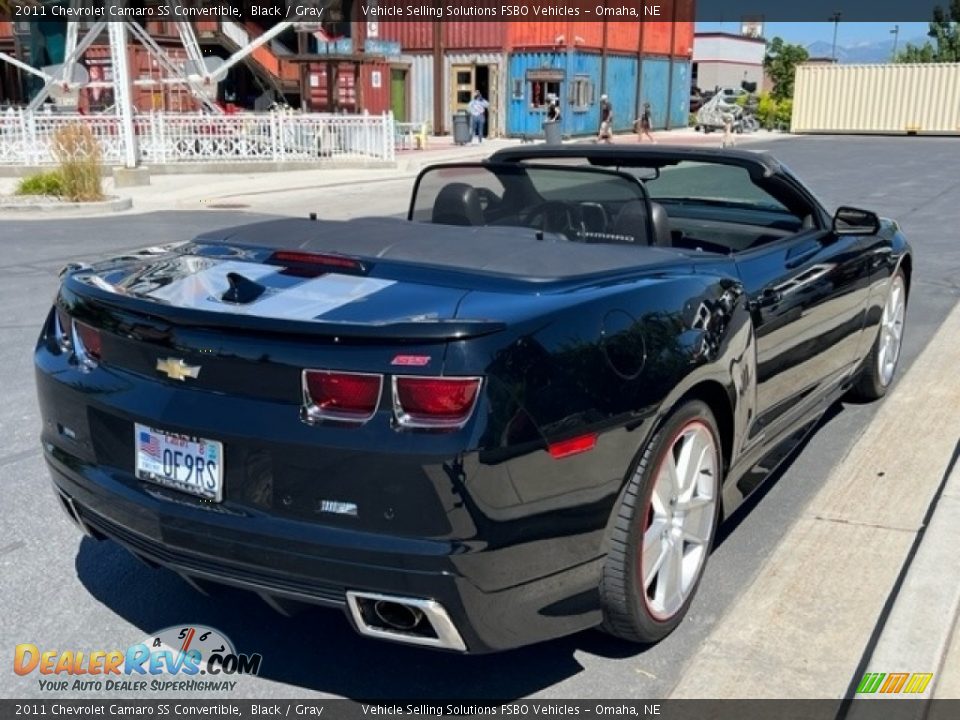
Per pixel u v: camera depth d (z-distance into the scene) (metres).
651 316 2.97
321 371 2.58
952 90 39.62
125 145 19.09
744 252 3.84
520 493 2.57
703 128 40.62
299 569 2.62
